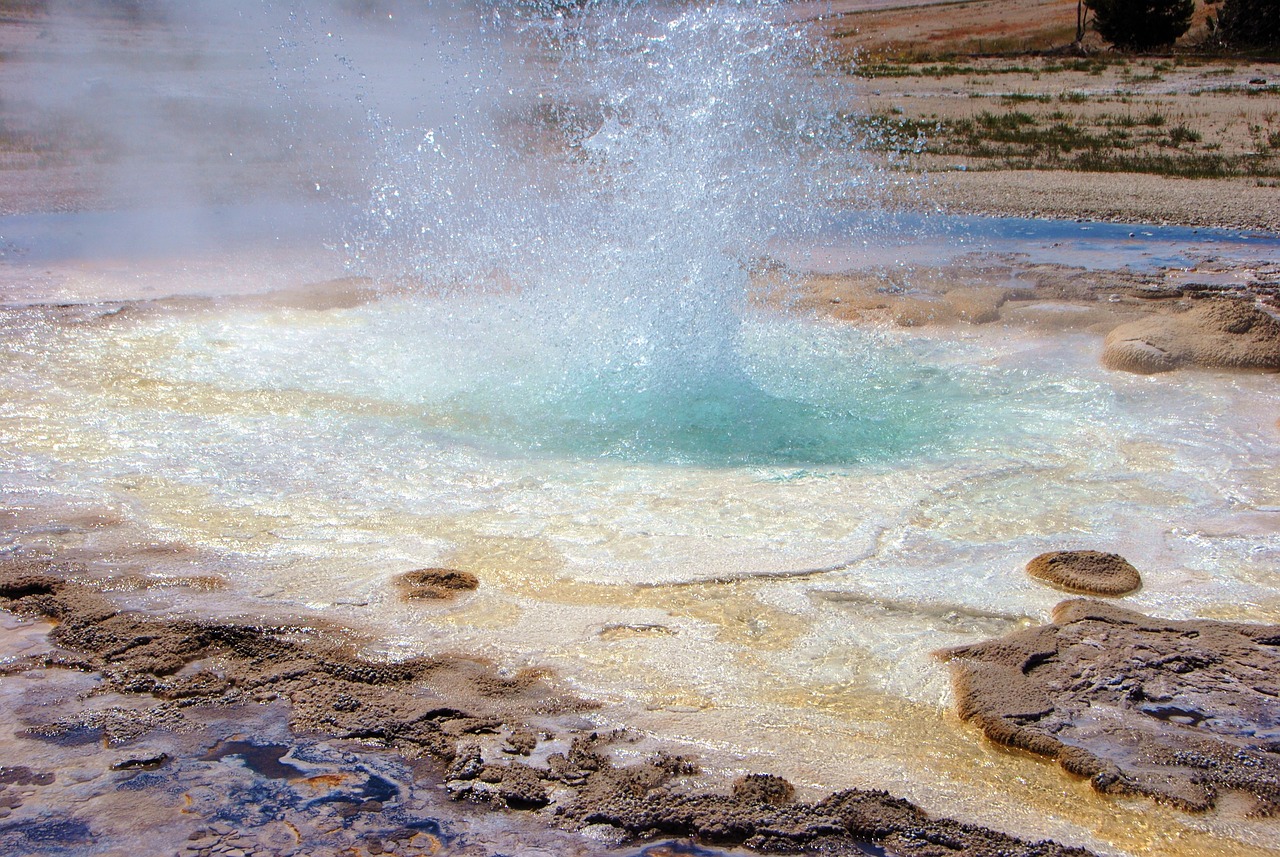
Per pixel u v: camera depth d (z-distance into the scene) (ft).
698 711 9.97
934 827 8.43
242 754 9.36
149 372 19.75
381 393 18.79
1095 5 98.89
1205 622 11.35
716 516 14.07
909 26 115.65
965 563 12.85
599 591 12.13
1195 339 20.52
